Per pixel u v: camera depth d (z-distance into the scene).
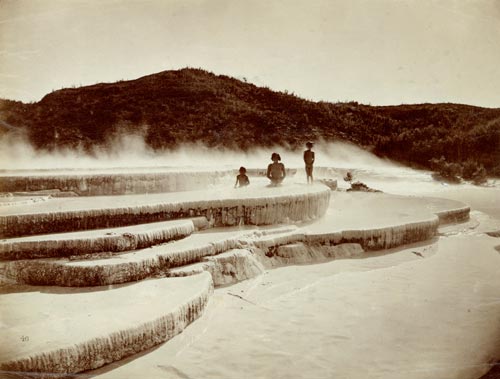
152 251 7.84
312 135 43.22
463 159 34.28
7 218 7.94
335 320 6.77
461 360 5.43
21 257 7.46
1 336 5.24
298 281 8.60
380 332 6.40
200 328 6.42
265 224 10.59
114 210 8.77
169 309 6.11
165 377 5.13
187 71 51.75
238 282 8.40
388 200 17.09
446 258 10.32
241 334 6.28
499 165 31.62
